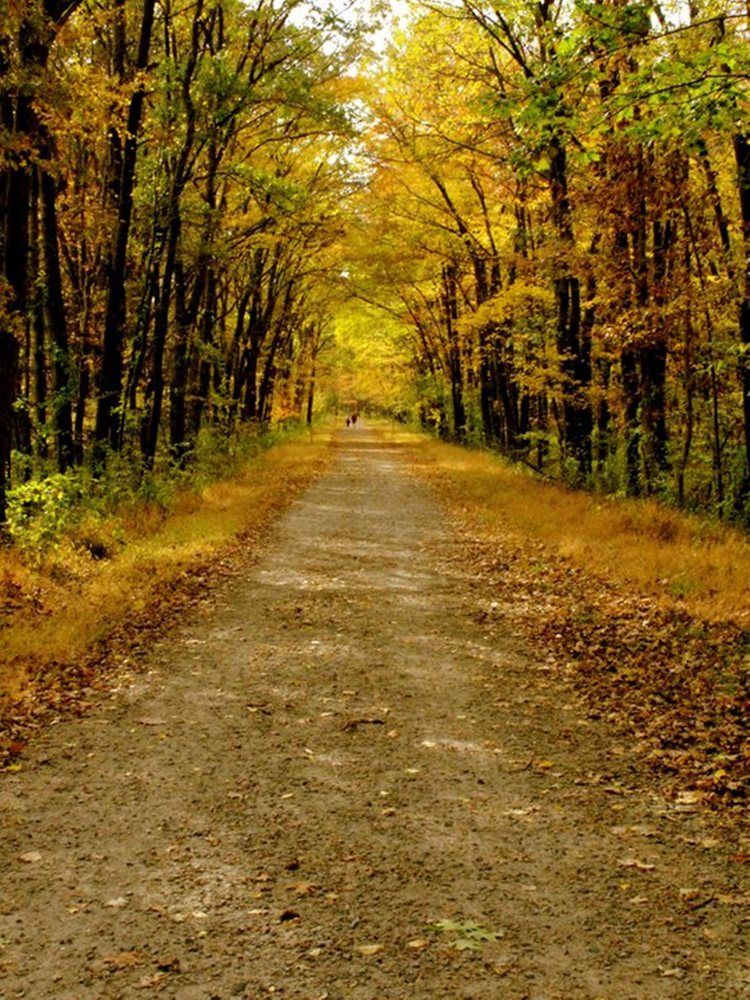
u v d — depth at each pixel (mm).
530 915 3783
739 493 15141
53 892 3982
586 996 3219
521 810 4871
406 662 7895
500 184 22359
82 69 12469
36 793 5102
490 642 8602
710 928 3676
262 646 8398
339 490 23875
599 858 4309
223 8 17906
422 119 22719
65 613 8820
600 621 9148
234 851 4383
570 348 19422
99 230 17438
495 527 16156
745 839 4512
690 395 16344
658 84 7891
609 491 18828
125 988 3271
